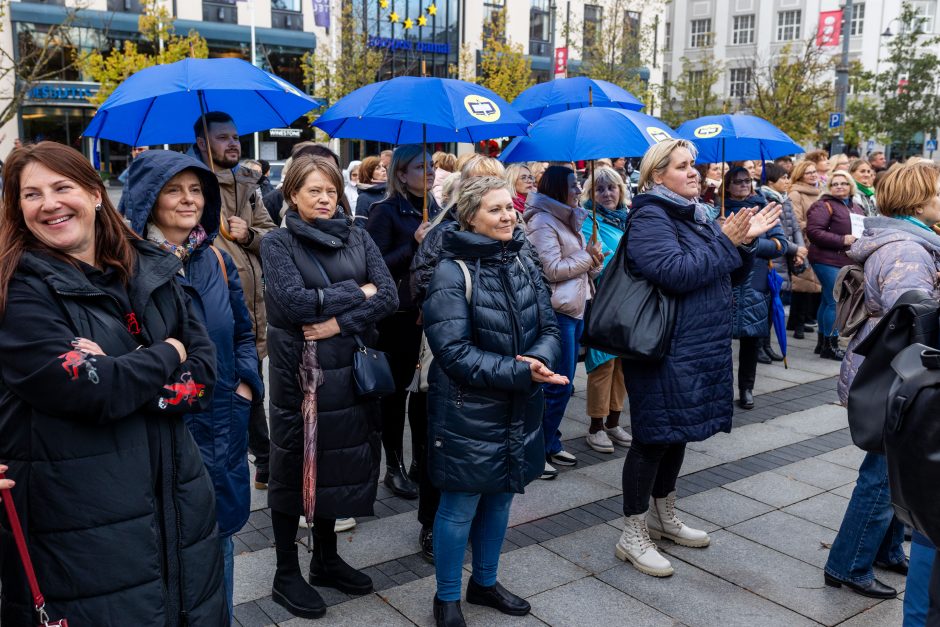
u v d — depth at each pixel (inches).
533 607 129.9
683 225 136.3
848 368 133.7
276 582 129.3
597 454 202.4
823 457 201.3
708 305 135.7
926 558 103.7
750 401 243.1
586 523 161.8
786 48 962.7
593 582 138.3
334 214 131.8
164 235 101.6
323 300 121.2
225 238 165.9
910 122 1069.1
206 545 82.4
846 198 296.0
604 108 172.7
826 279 295.6
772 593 135.3
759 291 235.6
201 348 84.4
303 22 1155.9
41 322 71.8
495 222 117.0
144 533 75.9
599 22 1112.8
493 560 128.1
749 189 259.6
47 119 1012.5
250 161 284.0
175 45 852.6
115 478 74.3
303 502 121.9
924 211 128.2
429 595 133.0
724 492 178.7
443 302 115.4
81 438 72.8
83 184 75.9
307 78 1019.3
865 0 1596.9
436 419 118.0
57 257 75.5
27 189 73.6
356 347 126.3
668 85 1147.3
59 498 72.2
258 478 175.2
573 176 187.9
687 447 208.1
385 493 175.9
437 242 139.9
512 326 117.8
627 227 139.1
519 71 1071.6
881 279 123.0
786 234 295.0
